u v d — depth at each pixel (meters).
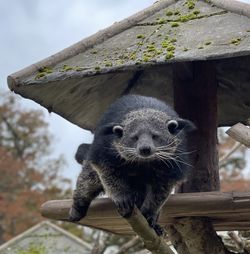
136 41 1.64
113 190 1.43
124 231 1.90
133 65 1.52
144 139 1.41
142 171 1.46
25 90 1.69
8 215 5.98
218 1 1.67
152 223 1.44
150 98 1.56
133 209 1.40
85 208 1.58
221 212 1.51
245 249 1.93
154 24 1.70
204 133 1.69
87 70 1.56
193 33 1.59
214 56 1.44
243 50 1.42
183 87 1.71
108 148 1.45
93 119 2.00
